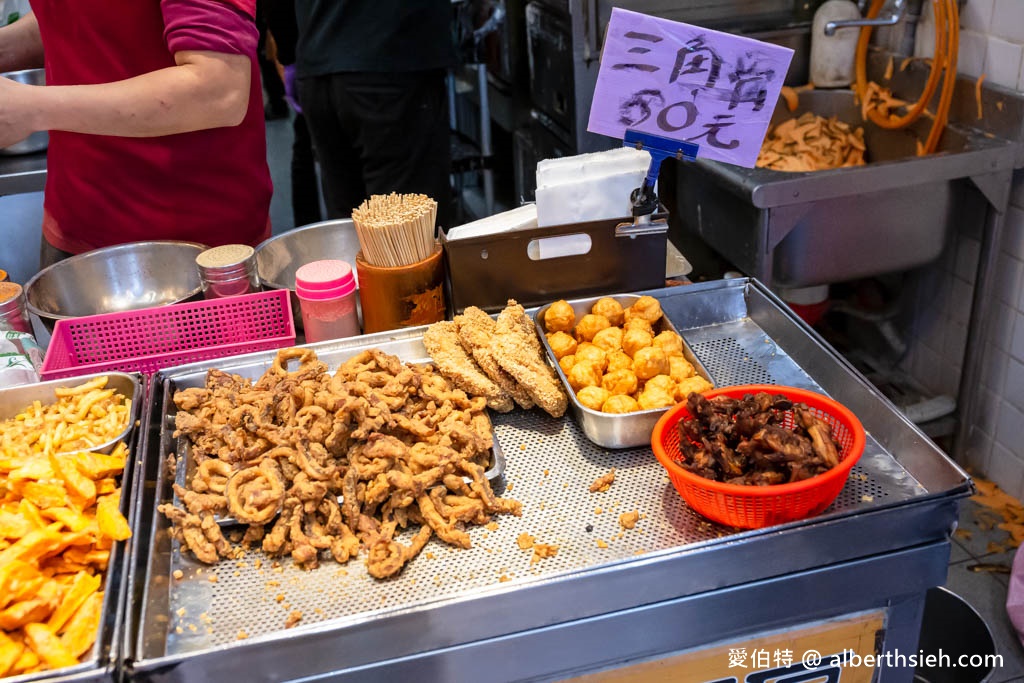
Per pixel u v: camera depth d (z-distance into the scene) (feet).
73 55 6.18
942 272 8.66
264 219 7.07
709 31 4.47
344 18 8.77
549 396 4.29
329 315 4.90
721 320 5.35
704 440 3.74
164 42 6.04
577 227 4.92
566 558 3.66
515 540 3.78
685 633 3.63
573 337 4.94
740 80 4.61
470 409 4.31
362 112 9.06
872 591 3.75
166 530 3.79
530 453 4.30
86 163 6.36
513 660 3.50
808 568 3.62
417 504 3.91
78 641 3.27
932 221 7.55
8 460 3.93
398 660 3.37
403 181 9.58
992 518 8.05
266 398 4.24
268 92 19.86
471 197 14.66
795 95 9.23
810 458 3.55
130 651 3.17
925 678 5.94
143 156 6.28
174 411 4.52
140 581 3.45
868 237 7.48
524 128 11.46
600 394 4.30
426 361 4.77
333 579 3.64
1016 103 7.26
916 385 9.37
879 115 8.66
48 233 6.84
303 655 3.26
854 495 3.89
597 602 3.46
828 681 4.02
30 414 4.35
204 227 6.68
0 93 5.29
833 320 10.40
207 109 5.74
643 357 4.35
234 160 6.56
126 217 6.57
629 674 3.71
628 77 4.66
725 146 4.87
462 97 13.70
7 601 3.26
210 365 4.73
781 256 7.47
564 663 3.57
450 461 3.92
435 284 4.96
